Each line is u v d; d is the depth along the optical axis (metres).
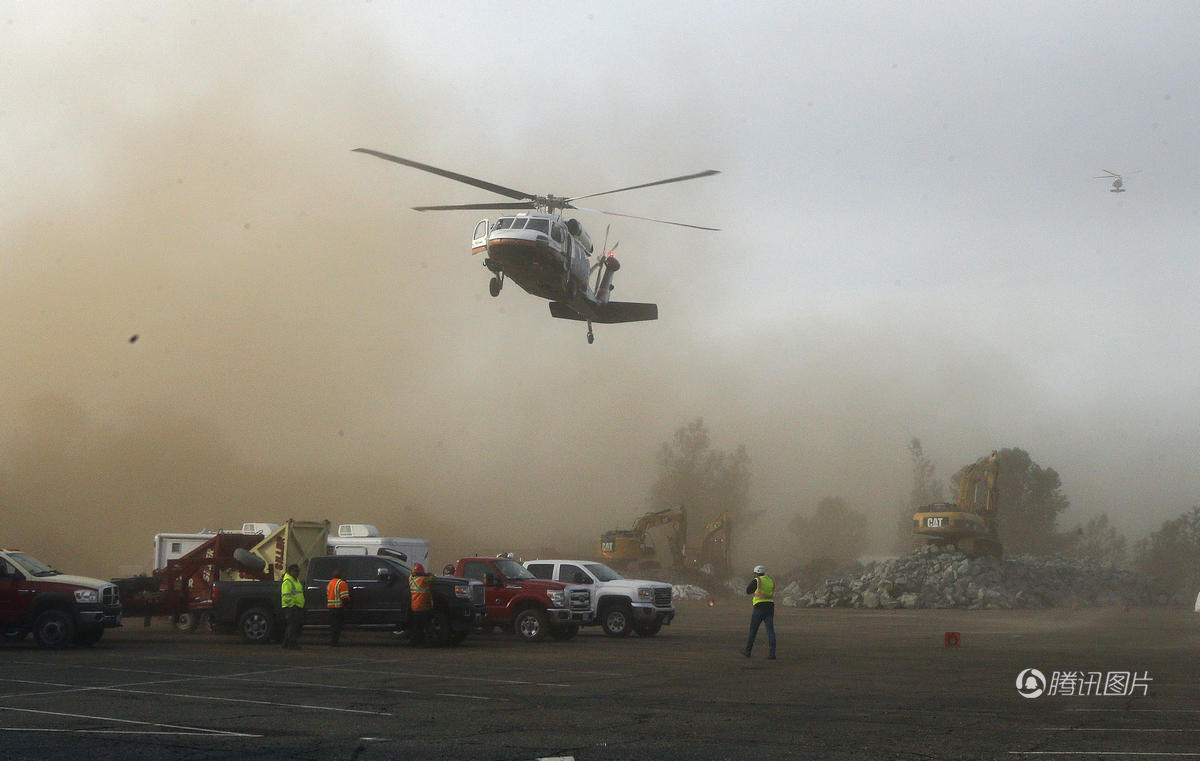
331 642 22.08
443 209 30.83
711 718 11.43
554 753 9.15
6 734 9.95
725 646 23.41
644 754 9.13
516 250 27.62
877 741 9.91
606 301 33.91
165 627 28.25
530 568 27.28
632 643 24.12
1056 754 9.27
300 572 26.48
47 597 19.95
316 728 10.45
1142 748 9.61
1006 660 19.98
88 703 12.20
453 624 21.88
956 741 9.95
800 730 10.59
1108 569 70.75
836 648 23.27
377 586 21.89
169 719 10.99
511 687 14.38
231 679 14.98
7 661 17.50
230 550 26.30
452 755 9.01
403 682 14.84
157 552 28.00
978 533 64.50
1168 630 32.44
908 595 56.59
